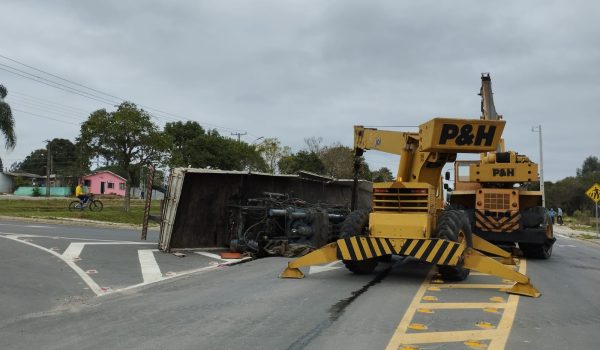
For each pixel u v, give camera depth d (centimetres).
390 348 551
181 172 1393
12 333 611
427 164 1035
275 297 810
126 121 2825
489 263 885
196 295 830
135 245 1516
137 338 587
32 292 846
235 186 1516
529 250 1502
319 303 767
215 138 5500
